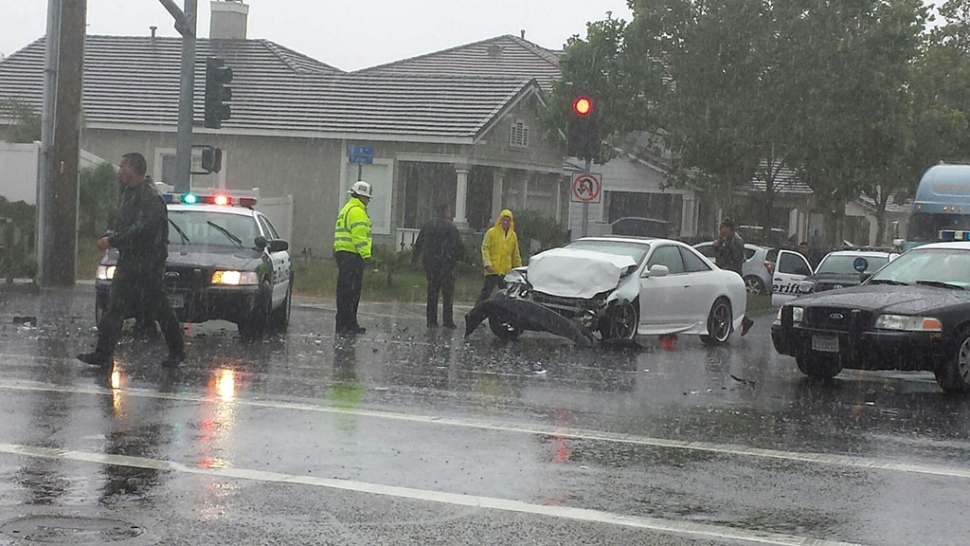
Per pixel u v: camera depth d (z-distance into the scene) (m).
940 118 49.53
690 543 6.76
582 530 6.95
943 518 7.47
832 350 13.44
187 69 22.75
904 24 36.09
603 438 9.68
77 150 22.70
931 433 10.53
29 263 22.70
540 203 41.75
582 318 16.84
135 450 8.59
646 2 37.03
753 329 22.56
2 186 30.69
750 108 36.19
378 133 36.09
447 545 6.59
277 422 9.84
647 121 37.84
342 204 36.75
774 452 9.37
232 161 37.47
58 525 6.72
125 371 12.23
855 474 8.66
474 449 9.05
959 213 26.83
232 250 16.52
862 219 63.97
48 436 8.95
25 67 39.84
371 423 9.95
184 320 15.50
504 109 36.91
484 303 16.94
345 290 17.41
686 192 46.97
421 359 14.44
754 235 46.81
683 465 8.77
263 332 16.19
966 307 13.17
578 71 37.91
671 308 17.91
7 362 12.52
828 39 35.56
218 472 8.04
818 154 36.72
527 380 12.89
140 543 6.43
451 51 53.56
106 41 40.88
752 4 35.66
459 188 35.91
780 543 6.82
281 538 6.61
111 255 15.90
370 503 7.40
